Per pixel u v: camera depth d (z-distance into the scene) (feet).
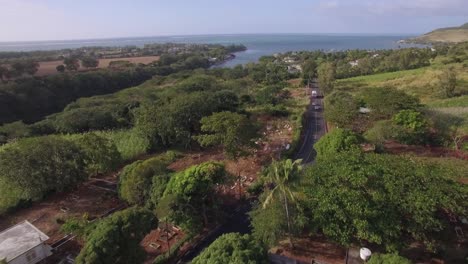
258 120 264.72
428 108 217.97
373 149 176.96
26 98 377.50
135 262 88.89
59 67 555.28
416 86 328.08
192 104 214.48
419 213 83.20
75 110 280.51
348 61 609.83
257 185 144.36
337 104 229.25
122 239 87.92
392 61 478.59
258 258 77.97
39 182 134.72
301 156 188.24
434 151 173.99
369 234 86.33
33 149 138.00
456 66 401.08
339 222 91.86
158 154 196.85
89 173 158.61
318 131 234.38
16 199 137.90
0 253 96.68
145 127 200.54
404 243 88.79
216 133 177.88
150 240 114.73
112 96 406.62
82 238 112.98
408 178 90.79
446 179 93.40
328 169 100.48
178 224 108.06
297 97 359.46
